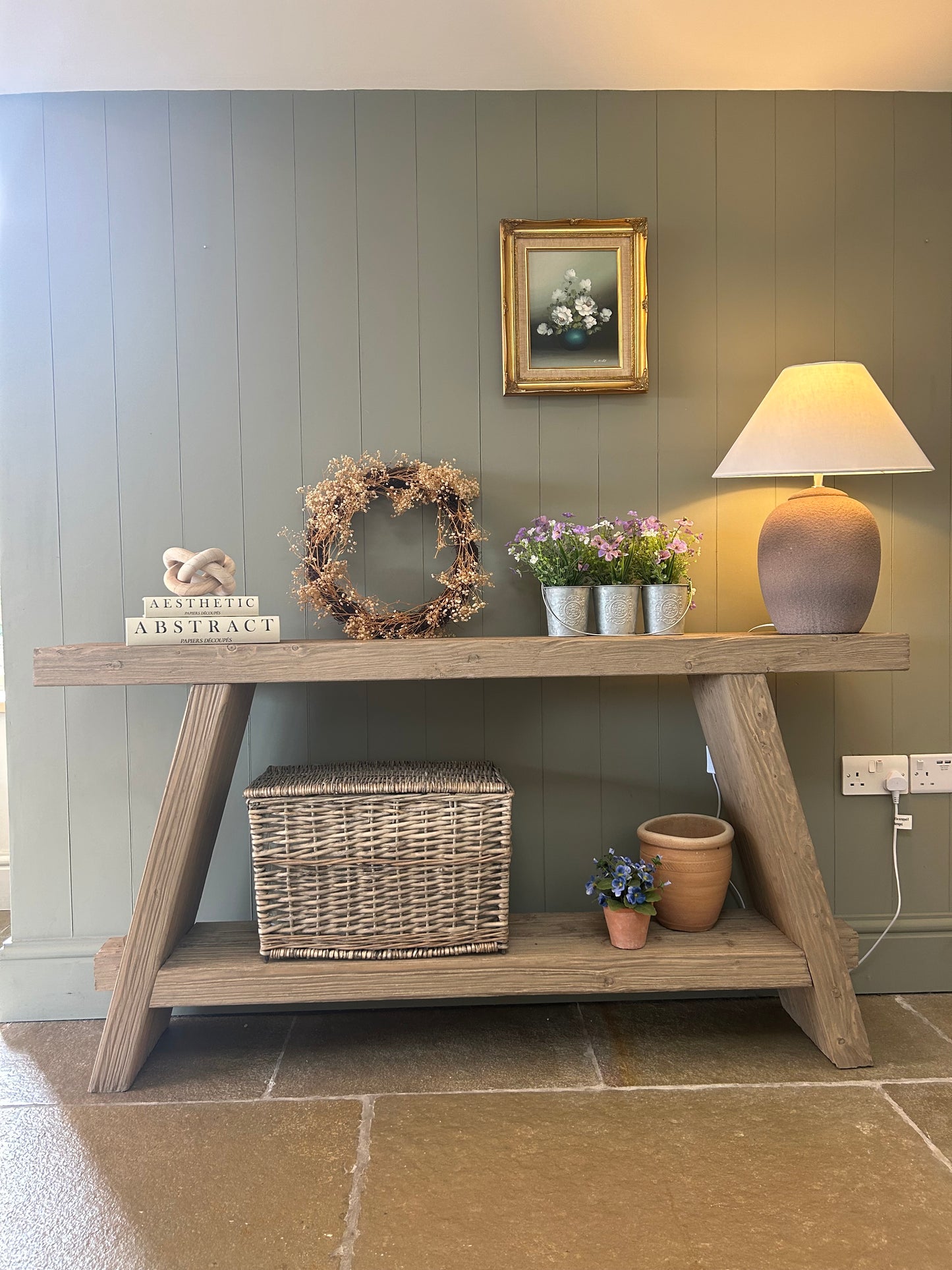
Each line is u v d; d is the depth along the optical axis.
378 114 2.16
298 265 2.16
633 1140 1.62
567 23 1.93
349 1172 1.54
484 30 1.94
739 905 2.24
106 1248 1.37
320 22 1.90
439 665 1.81
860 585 1.88
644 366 2.18
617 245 2.16
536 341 2.17
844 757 2.25
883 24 1.95
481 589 2.20
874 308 2.23
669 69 2.10
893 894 2.27
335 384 2.17
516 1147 1.61
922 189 2.23
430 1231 1.39
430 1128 1.67
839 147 2.21
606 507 2.21
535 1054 1.95
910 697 2.26
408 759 2.22
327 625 2.18
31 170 2.13
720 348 2.22
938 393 2.24
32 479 2.15
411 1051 1.97
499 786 1.85
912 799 2.27
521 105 2.17
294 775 1.96
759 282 2.22
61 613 2.16
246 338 2.16
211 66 2.04
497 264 2.18
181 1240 1.39
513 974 1.85
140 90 2.13
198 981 1.82
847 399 1.89
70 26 1.88
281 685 2.20
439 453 2.19
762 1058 1.92
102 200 2.13
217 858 2.19
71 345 2.14
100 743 2.17
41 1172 1.55
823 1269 1.31
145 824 2.19
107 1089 1.81
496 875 1.87
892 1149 1.59
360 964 1.84
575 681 2.23
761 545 1.97
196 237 2.15
